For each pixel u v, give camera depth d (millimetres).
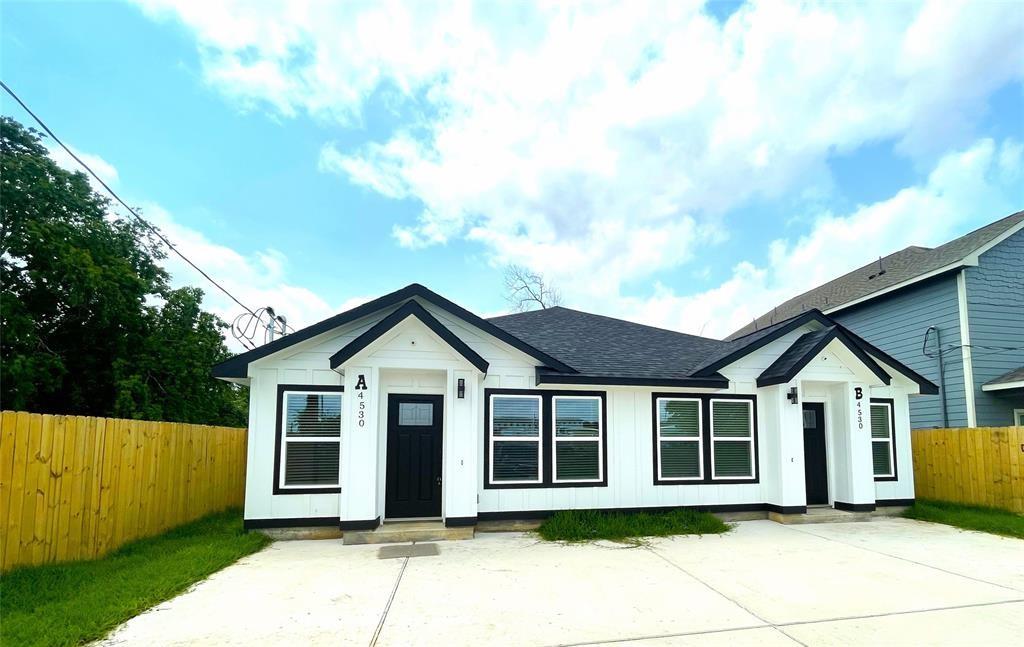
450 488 8617
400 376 9273
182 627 4668
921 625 4691
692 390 10336
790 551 7629
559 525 8820
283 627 4684
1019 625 4688
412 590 5773
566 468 9703
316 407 8977
